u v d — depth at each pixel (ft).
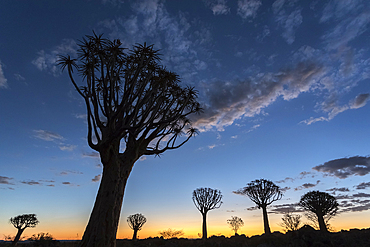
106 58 26.50
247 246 50.57
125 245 58.54
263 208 81.10
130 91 24.53
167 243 64.59
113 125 25.64
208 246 54.85
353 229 62.08
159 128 30.45
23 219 83.66
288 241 44.62
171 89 32.50
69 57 24.79
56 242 65.51
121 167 24.93
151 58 27.04
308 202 72.90
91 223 21.17
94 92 25.09
